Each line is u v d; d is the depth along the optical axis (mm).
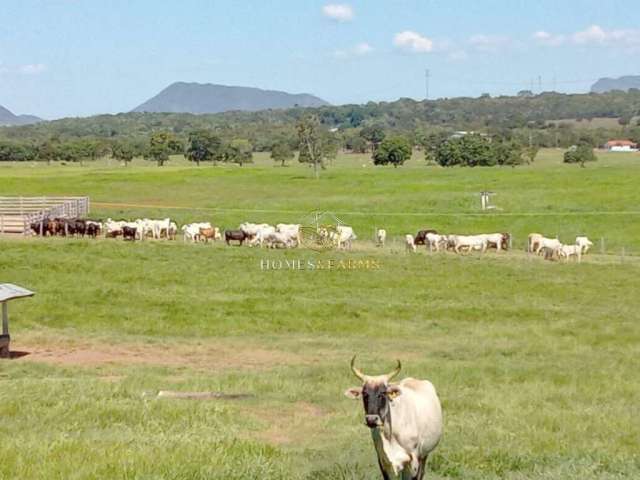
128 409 18500
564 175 109312
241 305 37250
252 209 83812
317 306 37250
